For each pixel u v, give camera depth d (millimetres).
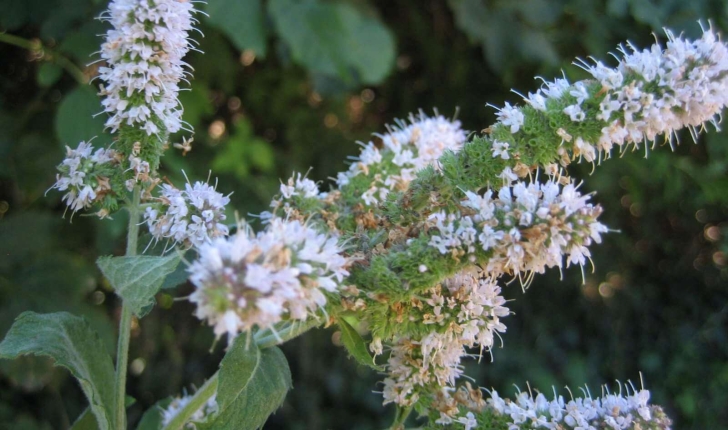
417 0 425
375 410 422
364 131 438
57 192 297
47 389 339
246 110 410
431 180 158
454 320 155
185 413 163
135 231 164
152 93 160
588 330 473
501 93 415
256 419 150
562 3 358
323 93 354
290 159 408
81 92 258
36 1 278
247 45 299
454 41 425
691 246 483
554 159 159
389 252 150
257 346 150
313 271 131
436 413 167
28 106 306
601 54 358
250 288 122
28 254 292
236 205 346
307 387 416
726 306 477
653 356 470
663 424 156
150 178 164
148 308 163
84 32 267
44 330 158
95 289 347
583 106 154
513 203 145
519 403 164
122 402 162
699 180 420
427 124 198
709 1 344
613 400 160
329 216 174
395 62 434
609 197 450
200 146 354
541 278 461
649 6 335
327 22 315
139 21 156
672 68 152
